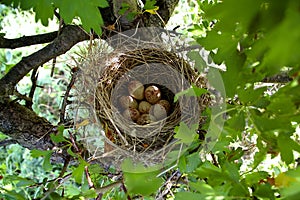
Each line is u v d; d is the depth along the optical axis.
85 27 0.96
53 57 1.26
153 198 1.26
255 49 0.58
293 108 0.91
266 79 1.26
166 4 1.39
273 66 0.46
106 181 1.42
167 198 1.34
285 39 0.41
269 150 1.02
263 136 0.97
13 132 1.27
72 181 1.80
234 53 0.90
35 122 1.29
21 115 1.27
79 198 1.18
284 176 0.87
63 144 1.29
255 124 0.93
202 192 0.93
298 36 0.41
